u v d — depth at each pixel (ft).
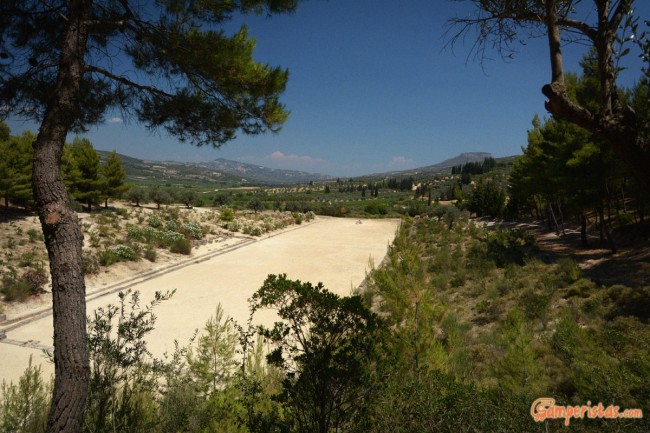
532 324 25.17
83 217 71.41
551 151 57.11
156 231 66.64
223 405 10.93
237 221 105.09
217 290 41.98
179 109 14.42
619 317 22.67
